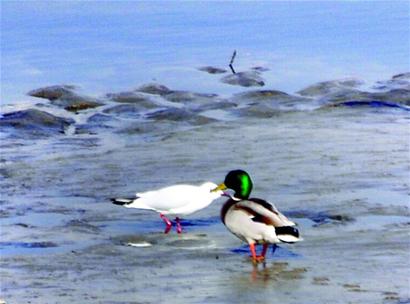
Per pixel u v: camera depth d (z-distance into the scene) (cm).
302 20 3838
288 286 1403
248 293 1379
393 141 2266
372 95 2736
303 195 1856
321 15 3919
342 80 2930
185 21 3825
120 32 3619
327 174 1991
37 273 1478
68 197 1894
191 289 1399
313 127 2403
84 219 1753
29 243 1622
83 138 2391
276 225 1491
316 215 1739
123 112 2636
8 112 2623
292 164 2070
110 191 1927
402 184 1922
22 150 2273
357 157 2122
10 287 1417
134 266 1506
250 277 1448
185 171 2045
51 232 1680
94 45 3419
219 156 2147
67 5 4153
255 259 1518
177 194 1664
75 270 1491
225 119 2539
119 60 3206
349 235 1628
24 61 3189
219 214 1777
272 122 2467
